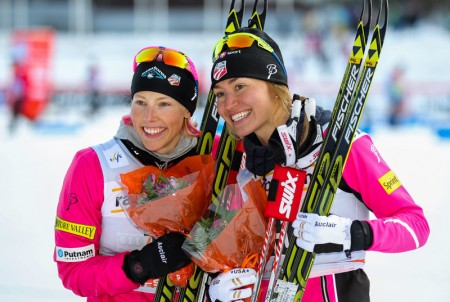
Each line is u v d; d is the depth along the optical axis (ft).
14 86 140.46
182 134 23.38
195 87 23.57
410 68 166.81
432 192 77.66
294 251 21.40
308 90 166.91
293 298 21.42
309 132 21.52
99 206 22.58
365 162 21.99
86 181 22.36
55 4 195.72
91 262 22.20
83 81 165.27
